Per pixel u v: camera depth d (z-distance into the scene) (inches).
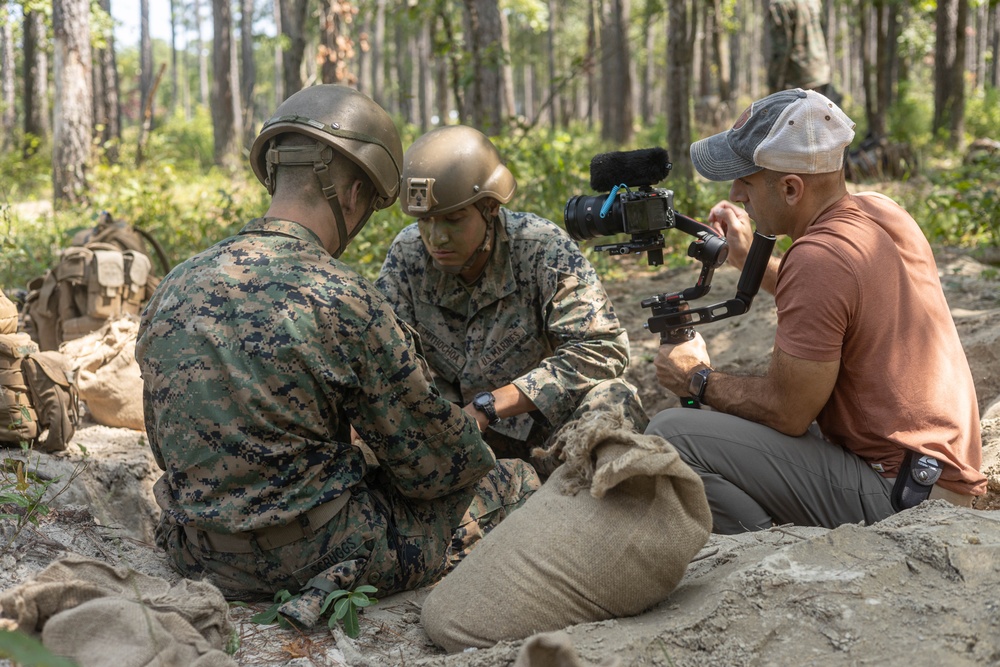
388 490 100.7
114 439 137.3
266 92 2390.5
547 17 1337.4
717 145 105.3
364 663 84.2
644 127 1197.1
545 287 128.1
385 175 96.8
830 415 103.3
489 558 86.0
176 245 316.5
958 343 102.7
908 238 102.4
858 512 99.3
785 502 102.1
